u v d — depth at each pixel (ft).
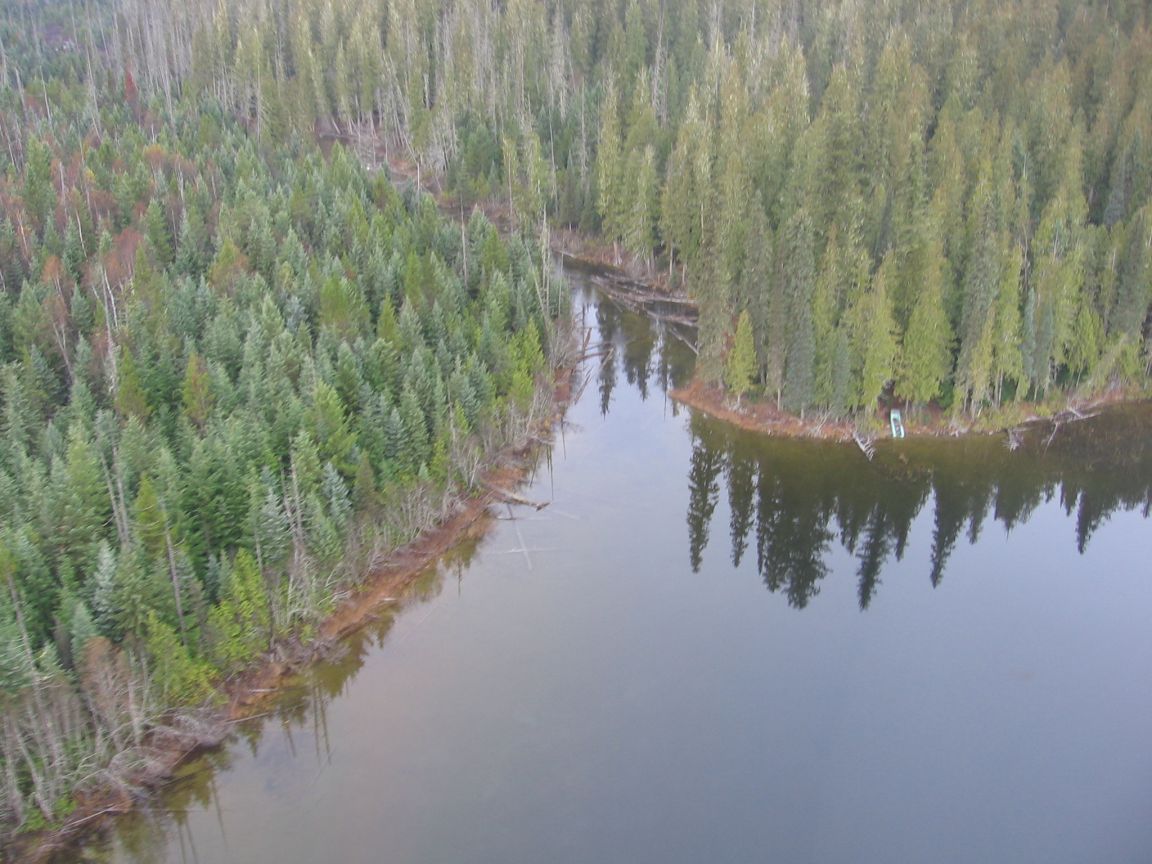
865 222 295.28
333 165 394.32
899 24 469.98
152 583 171.73
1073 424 282.36
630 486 252.42
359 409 234.17
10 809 152.66
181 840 155.53
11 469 203.00
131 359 231.50
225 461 195.72
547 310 311.06
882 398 289.94
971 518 247.50
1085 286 288.51
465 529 230.68
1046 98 350.64
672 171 368.07
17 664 153.79
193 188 349.41
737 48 456.04
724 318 286.05
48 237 304.71
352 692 185.26
